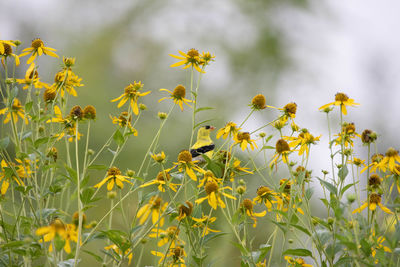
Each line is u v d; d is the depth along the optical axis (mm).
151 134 18844
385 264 5000
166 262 6230
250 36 28109
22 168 6539
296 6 29297
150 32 27375
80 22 27109
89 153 6906
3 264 5750
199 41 27188
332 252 5203
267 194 6523
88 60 24562
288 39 28406
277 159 6484
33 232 5965
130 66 25328
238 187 6406
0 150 6074
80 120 6660
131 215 8086
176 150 18938
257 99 7328
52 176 6754
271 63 26859
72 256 6277
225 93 24641
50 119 6645
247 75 26297
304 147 6332
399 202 5816
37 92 7203
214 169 6816
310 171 6836
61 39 26109
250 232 7844
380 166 5961
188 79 24344
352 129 6723
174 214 5906
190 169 6113
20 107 7156
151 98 21344
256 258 5570
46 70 19828
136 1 28438
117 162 17547
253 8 28984
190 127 19750
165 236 6367
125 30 27141
